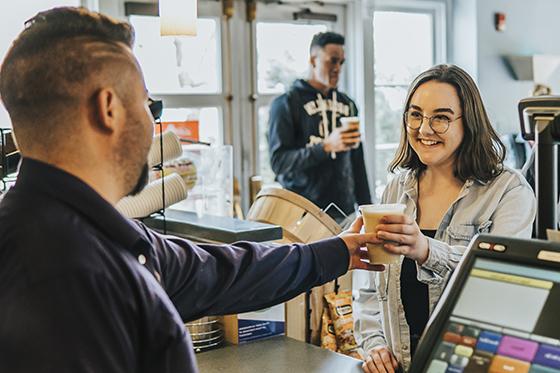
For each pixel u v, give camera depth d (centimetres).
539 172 125
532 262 105
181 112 429
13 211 105
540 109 124
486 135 188
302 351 193
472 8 525
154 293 109
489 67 533
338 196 416
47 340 96
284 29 464
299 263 164
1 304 98
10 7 352
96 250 104
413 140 191
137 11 410
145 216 218
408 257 174
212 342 199
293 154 402
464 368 99
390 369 178
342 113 425
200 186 279
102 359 99
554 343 96
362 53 491
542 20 557
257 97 455
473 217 189
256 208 258
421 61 531
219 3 436
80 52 107
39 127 107
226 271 155
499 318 102
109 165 111
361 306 205
